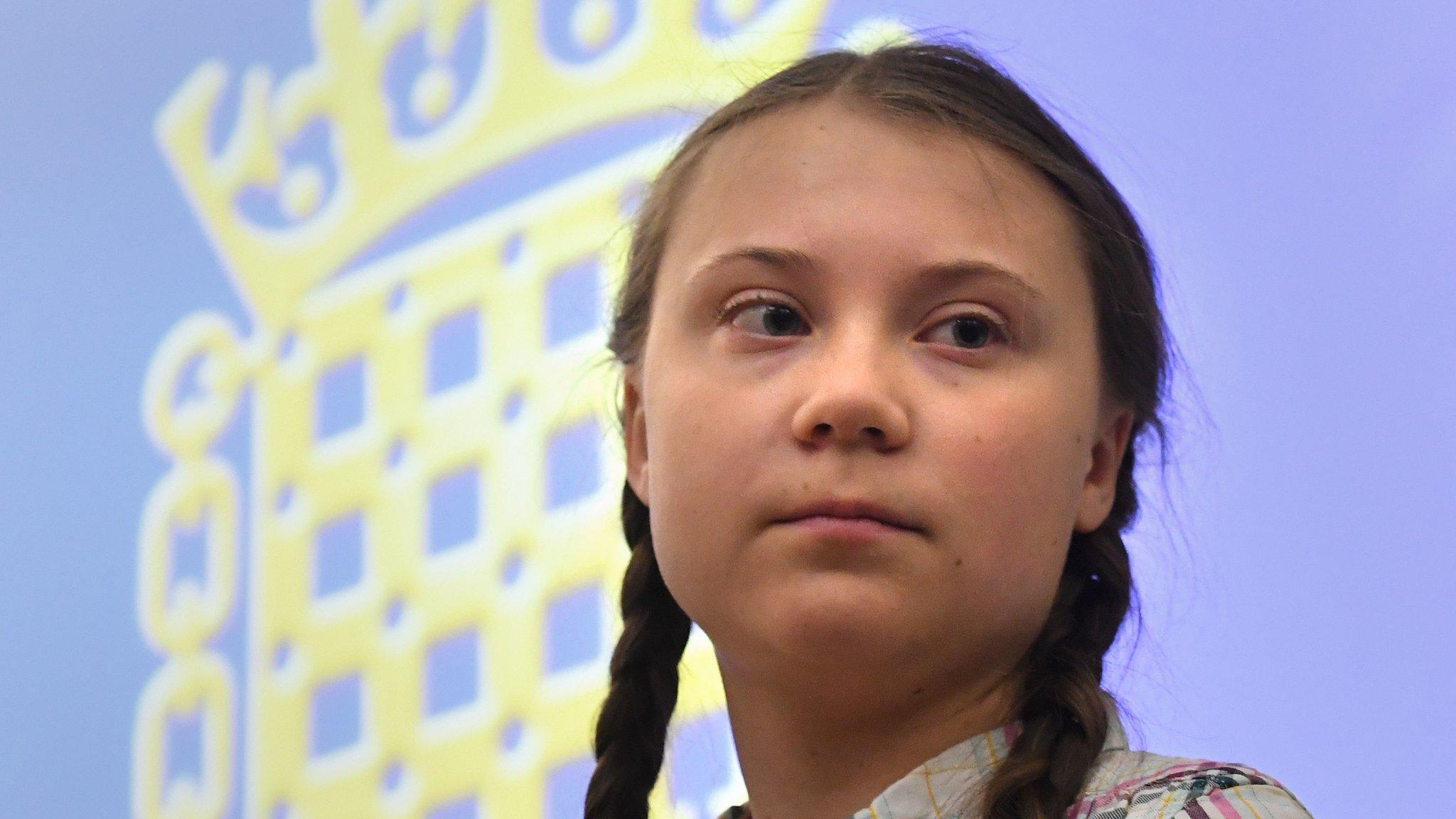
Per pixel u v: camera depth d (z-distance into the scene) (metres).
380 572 2.10
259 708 2.16
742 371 0.93
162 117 2.41
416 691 2.04
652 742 1.17
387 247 2.18
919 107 0.99
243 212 2.32
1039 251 0.97
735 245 0.96
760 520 0.90
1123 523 1.08
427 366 2.11
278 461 2.22
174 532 2.29
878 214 0.94
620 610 1.21
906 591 0.89
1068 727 0.93
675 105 1.89
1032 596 0.93
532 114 2.06
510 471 2.01
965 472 0.90
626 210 1.92
